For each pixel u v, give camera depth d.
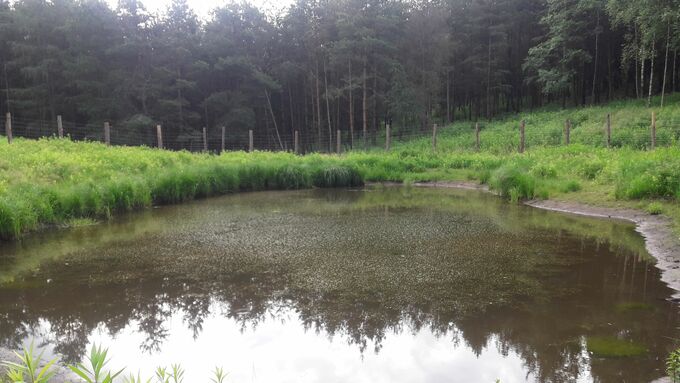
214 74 34.22
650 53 27.00
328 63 34.50
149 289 5.61
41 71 29.23
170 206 11.75
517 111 39.16
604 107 26.72
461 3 38.09
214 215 10.42
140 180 11.66
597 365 3.67
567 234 8.14
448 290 5.45
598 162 12.59
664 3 23.80
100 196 10.19
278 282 5.80
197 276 6.07
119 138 29.53
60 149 14.70
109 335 4.41
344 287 5.59
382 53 32.38
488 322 4.55
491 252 7.05
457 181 15.88
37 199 8.94
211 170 14.41
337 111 36.81
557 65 33.47
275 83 32.78
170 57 31.86
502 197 12.93
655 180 9.66
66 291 5.55
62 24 30.33
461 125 31.62
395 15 34.31
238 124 32.66
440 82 36.28
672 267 6.11
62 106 30.78
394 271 6.18
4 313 4.93
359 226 9.10
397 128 35.62
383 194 14.02
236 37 34.72
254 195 13.98
